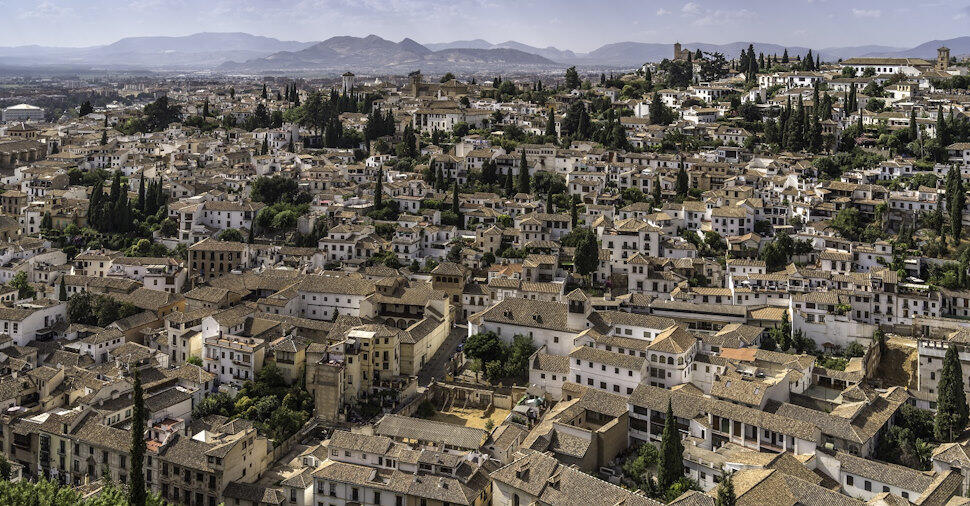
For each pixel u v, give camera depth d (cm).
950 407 17362
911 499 14675
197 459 16375
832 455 15775
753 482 14275
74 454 17312
